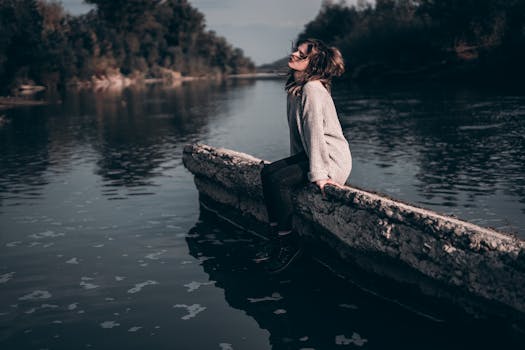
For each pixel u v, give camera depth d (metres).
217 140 13.01
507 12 40.41
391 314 3.38
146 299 3.66
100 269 4.26
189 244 4.89
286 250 4.05
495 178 7.30
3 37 44.09
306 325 3.23
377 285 3.67
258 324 3.26
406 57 47.53
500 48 36.59
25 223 5.71
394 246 3.33
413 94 26.58
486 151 9.63
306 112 3.81
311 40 3.96
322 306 3.51
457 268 2.93
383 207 3.41
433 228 3.06
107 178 8.33
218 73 126.00
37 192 7.36
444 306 3.15
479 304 2.90
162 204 6.46
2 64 42.16
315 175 3.77
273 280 3.99
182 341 3.05
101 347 2.99
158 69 99.88
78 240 5.05
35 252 4.71
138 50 98.94
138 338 3.09
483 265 2.78
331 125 3.89
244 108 24.31
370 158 9.32
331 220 3.82
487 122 14.04
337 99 25.06
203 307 3.51
